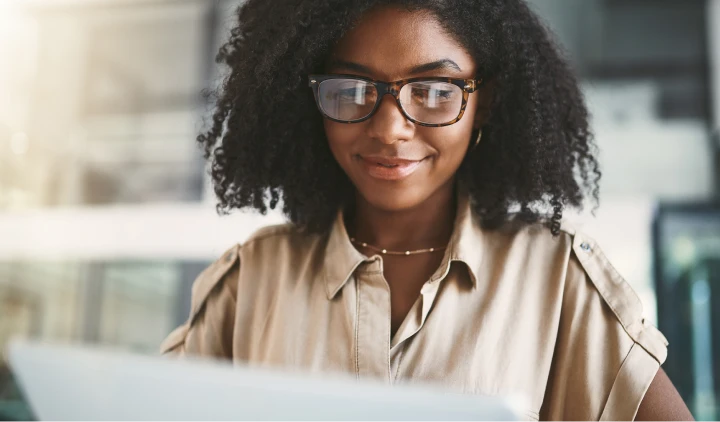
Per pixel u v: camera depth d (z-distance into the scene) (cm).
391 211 104
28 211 490
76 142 493
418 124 92
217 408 51
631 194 419
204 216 466
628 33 428
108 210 484
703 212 412
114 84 494
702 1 424
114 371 53
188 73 487
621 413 92
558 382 97
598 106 427
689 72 423
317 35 98
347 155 97
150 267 471
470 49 98
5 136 500
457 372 93
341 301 101
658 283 407
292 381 50
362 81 93
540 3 432
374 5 93
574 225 106
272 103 107
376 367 95
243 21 117
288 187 113
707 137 418
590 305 98
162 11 492
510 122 107
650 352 94
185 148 480
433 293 98
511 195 109
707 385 383
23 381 56
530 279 100
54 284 481
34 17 504
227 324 112
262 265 110
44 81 500
